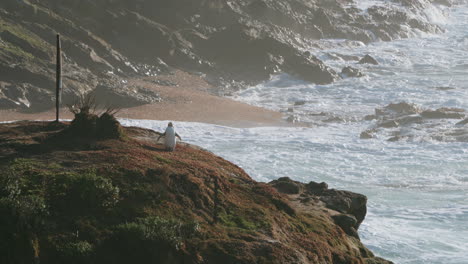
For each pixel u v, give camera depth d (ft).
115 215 54.34
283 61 241.35
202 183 62.85
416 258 80.53
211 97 205.67
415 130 159.12
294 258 54.70
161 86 213.46
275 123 177.68
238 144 149.18
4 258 48.47
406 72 249.34
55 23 225.76
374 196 109.60
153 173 60.64
